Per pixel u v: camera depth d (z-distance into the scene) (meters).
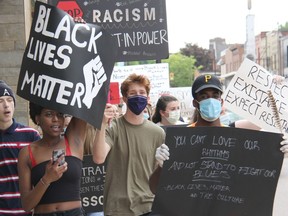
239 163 3.97
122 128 4.71
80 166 3.84
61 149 3.64
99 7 7.47
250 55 51.88
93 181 5.27
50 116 3.76
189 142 3.97
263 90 5.23
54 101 3.66
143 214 4.60
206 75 4.25
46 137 3.82
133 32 7.50
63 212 3.68
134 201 4.58
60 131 3.80
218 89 4.20
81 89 3.72
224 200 4.01
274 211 8.68
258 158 3.96
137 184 4.64
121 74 9.34
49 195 3.68
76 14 7.47
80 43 3.75
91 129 5.21
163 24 7.52
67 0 7.48
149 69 9.70
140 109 4.67
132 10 7.48
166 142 3.97
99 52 3.83
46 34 3.70
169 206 4.00
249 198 3.99
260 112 5.24
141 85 4.71
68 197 3.72
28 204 3.61
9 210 4.72
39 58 3.70
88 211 5.27
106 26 7.48
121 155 4.66
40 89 3.68
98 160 4.43
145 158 4.68
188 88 11.98
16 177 4.75
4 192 4.72
